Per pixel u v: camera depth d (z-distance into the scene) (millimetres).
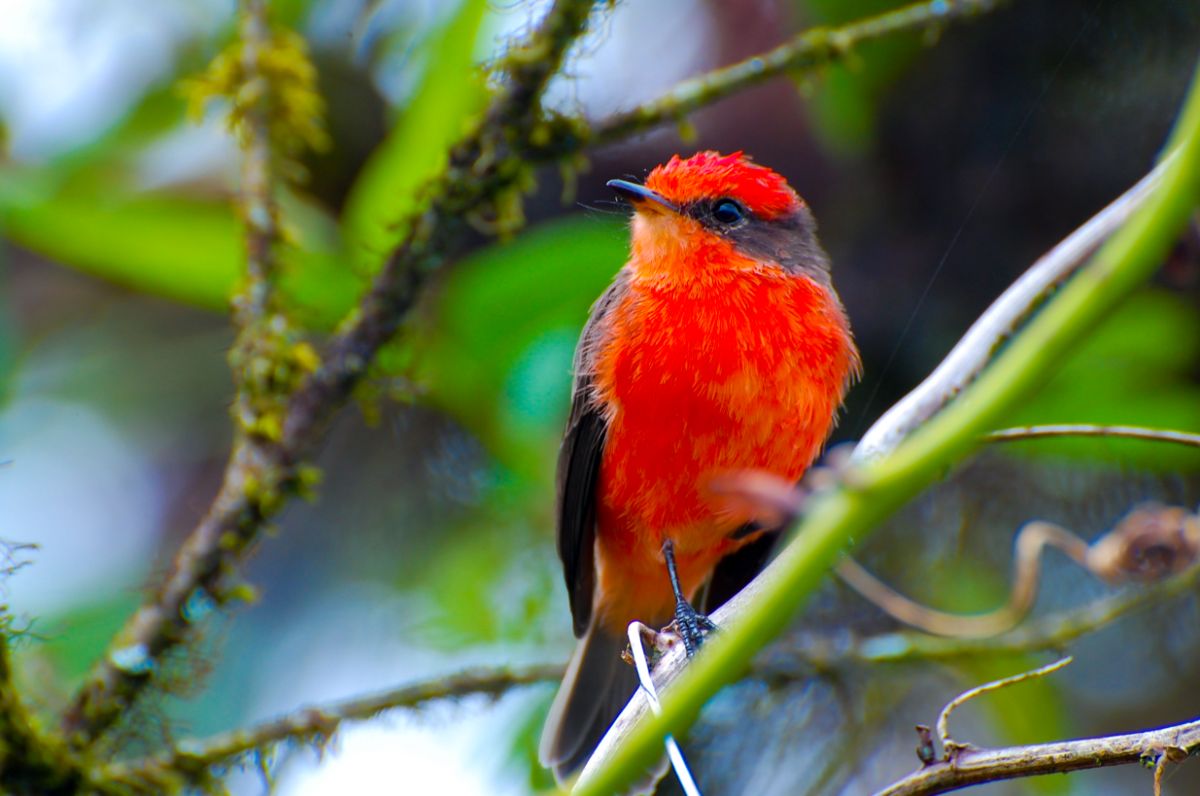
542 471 9727
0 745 6375
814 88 10188
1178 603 11289
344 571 11727
